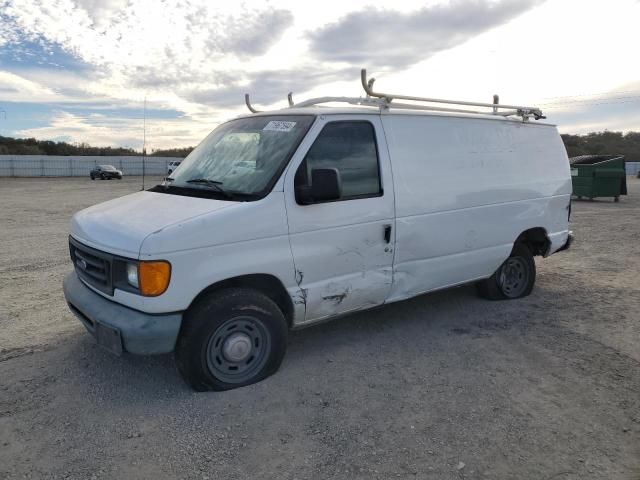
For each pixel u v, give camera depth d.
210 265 3.35
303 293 3.82
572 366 4.07
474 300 5.79
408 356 4.25
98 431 3.12
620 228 11.57
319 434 3.09
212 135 4.73
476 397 3.55
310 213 3.77
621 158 18.98
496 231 5.17
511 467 2.78
